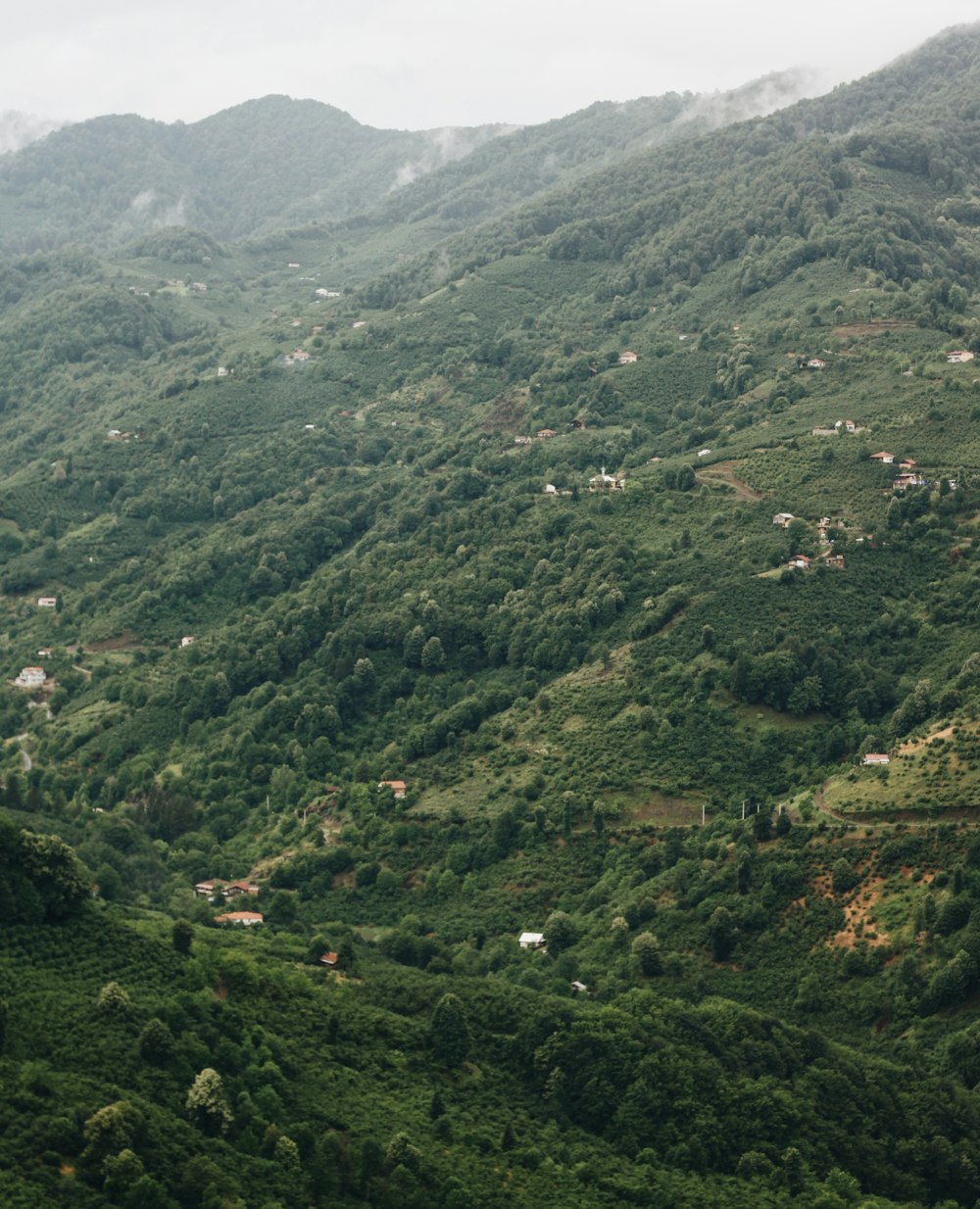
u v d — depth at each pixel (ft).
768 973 570.87
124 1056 425.69
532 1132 460.14
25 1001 438.81
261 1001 485.56
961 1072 503.20
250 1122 419.33
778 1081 482.69
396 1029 489.26
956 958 533.96
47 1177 371.35
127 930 492.95
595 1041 485.15
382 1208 411.34
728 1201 436.35
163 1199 375.45
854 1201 444.55
